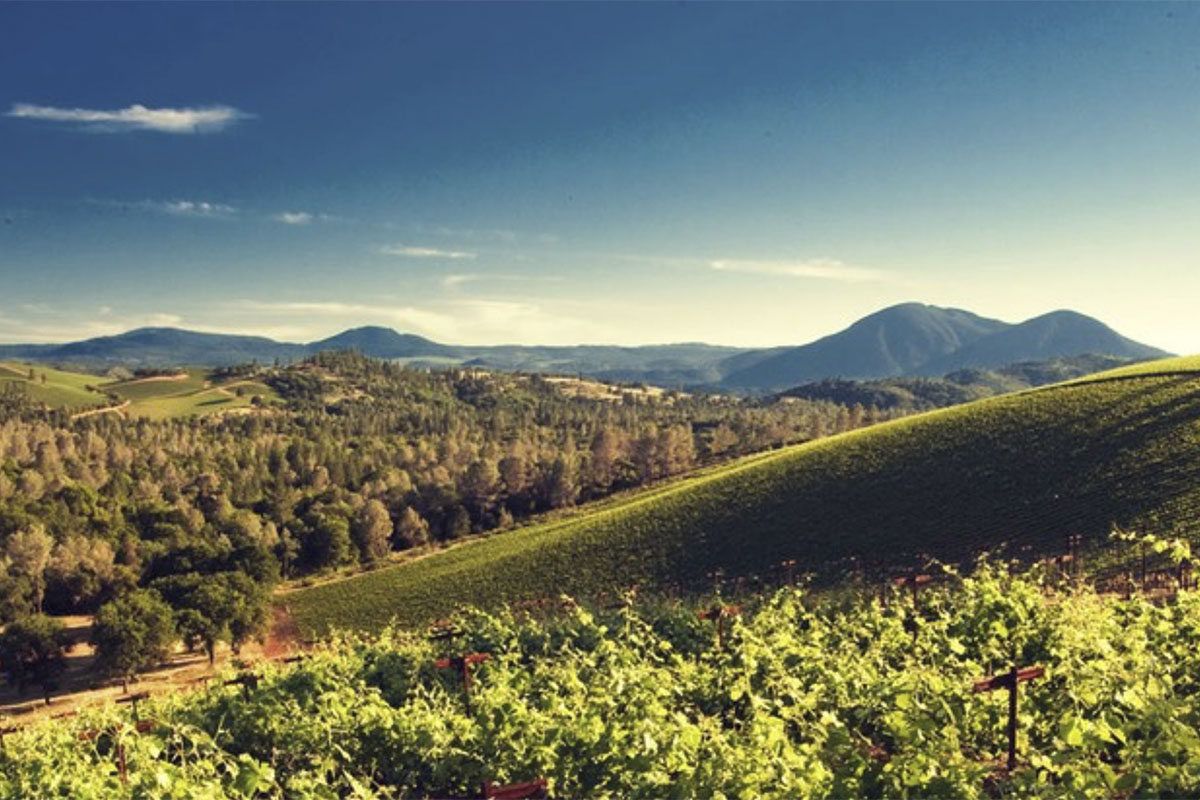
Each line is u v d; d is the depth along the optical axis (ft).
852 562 205.57
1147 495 183.21
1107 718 26.76
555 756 32.91
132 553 288.71
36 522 300.61
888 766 26.48
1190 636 34.09
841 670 38.68
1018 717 31.96
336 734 40.93
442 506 407.23
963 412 293.84
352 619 262.88
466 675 44.52
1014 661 38.75
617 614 62.69
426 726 38.58
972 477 232.32
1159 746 21.89
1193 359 286.05
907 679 30.89
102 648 187.01
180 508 352.69
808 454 303.68
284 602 296.10
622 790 29.81
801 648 42.70
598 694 35.83
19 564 264.11
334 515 363.35
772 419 568.00
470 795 36.11
